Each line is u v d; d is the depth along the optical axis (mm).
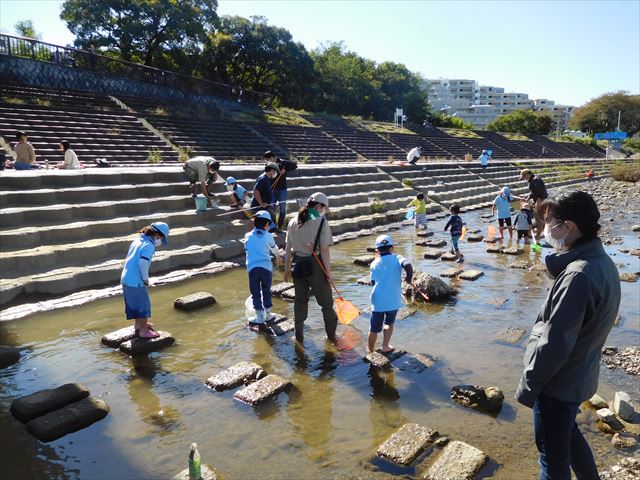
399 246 11922
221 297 7434
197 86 32562
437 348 5719
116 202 9805
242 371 4871
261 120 33375
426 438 3770
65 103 21688
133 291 5422
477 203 21125
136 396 4465
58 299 7004
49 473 3373
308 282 5742
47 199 9172
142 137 20812
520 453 3670
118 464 3480
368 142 37531
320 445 3740
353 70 59094
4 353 5078
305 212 5590
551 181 30422
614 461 3592
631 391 4707
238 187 11633
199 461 3180
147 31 35406
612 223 16266
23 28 37000
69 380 4754
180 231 9672
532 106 148875
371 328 5410
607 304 2357
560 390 2430
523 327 6426
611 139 72562
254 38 44938
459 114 132625
